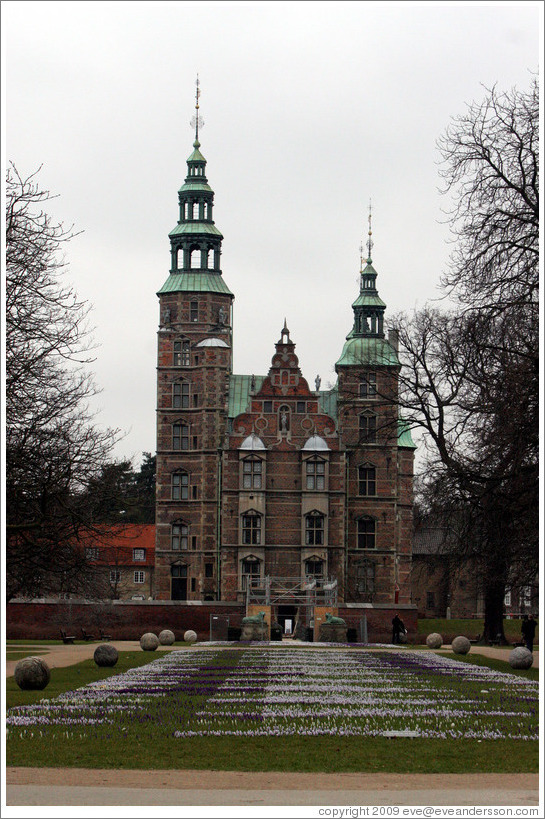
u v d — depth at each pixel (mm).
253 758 23469
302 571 96625
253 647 69750
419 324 64312
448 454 59969
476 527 52094
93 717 29578
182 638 84938
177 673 44500
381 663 52188
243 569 96625
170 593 98812
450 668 48969
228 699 34094
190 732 26797
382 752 24312
